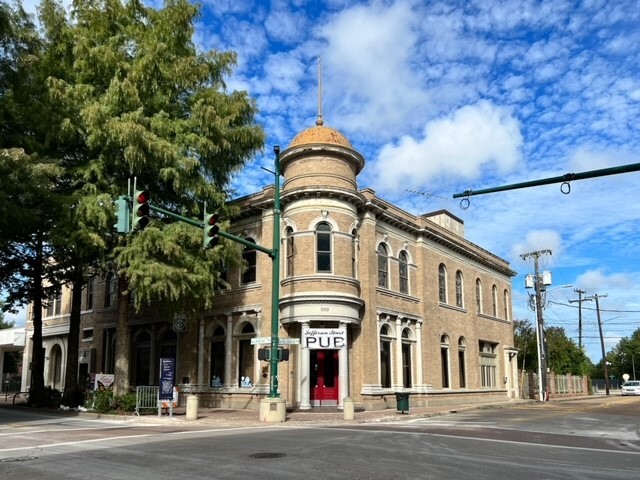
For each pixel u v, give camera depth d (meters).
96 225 22.08
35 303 30.27
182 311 25.38
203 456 11.28
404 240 31.73
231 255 25.09
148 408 23.31
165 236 22.27
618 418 23.89
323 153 26.97
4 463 10.73
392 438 14.62
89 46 23.28
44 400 29.14
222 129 24.05
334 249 26.28
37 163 20.66
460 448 12.72
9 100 22.02
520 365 61.44
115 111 22.53
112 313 35.50
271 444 13.20
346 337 25.55
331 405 25.66
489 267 42.06
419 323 31.61
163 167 22.88
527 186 15.57
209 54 25.48
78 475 9.33
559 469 9.97
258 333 27.56
